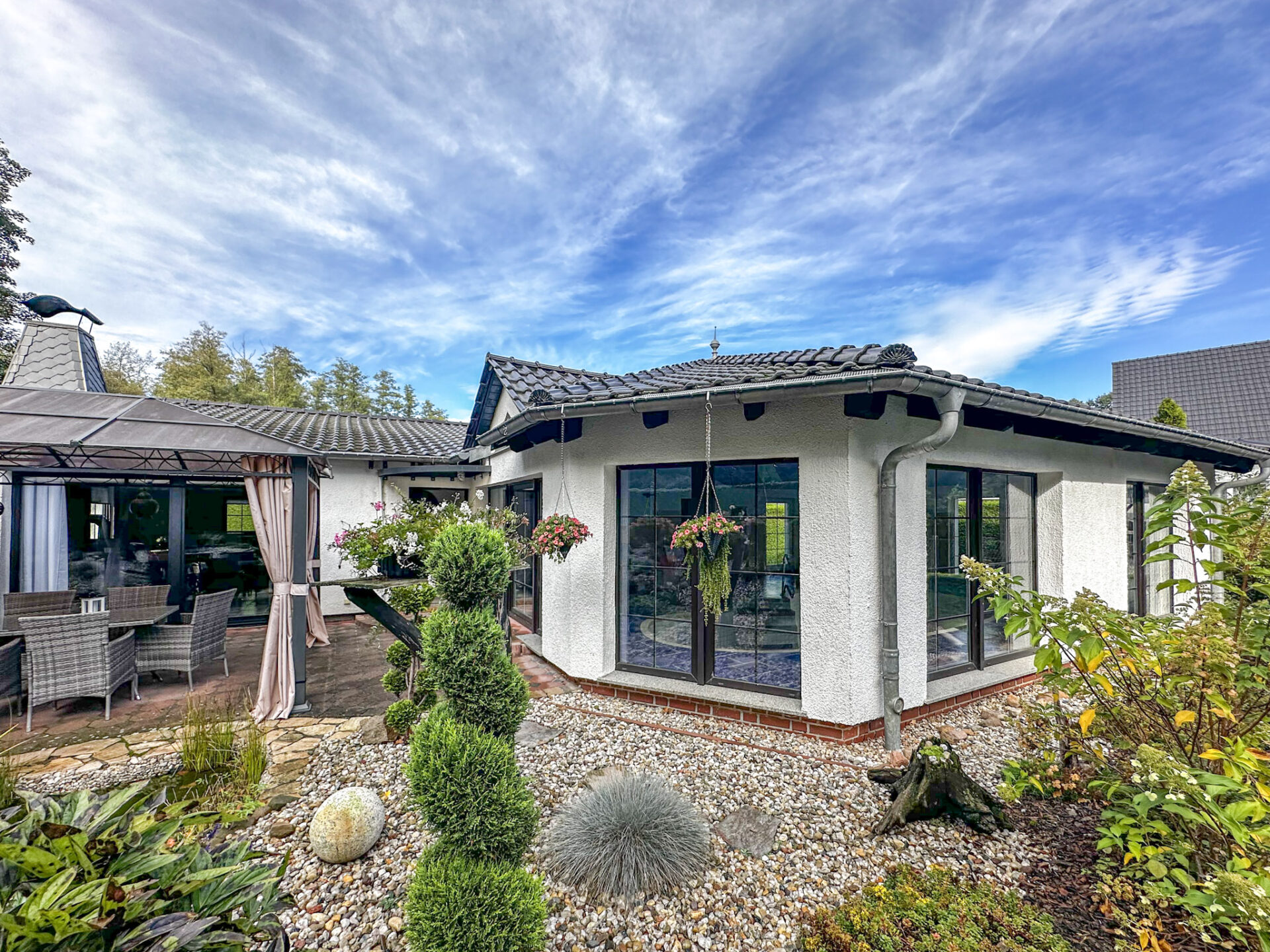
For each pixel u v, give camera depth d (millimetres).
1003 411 4934
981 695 5840
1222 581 2748
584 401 5027
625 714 5457
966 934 2473
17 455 6477
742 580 5480
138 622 6176
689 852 3100
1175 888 2246
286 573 5941
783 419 5059
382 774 4332
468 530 2945
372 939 2672
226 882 1917
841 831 3465
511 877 2449
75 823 1855
